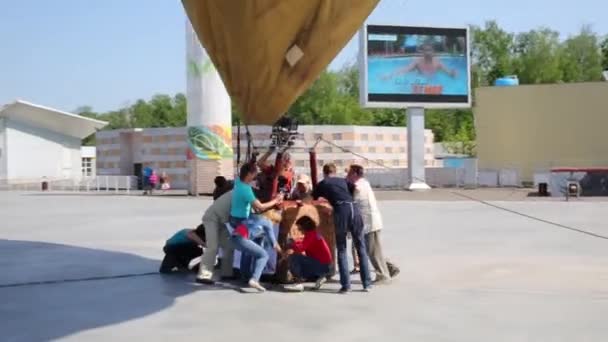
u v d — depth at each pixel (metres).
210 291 8.61
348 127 43.88
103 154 49.00
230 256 9.35
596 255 11.59
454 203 26.27
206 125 30.80
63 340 6.27
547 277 9.47
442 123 78.75
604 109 40.97
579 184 30.03
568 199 27.98
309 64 7.36
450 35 35.56
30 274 9.88
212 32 7.15
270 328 6.70
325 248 8.90
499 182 39.31
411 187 35.53
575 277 9.45
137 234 15.41
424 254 11.84
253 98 7.86
